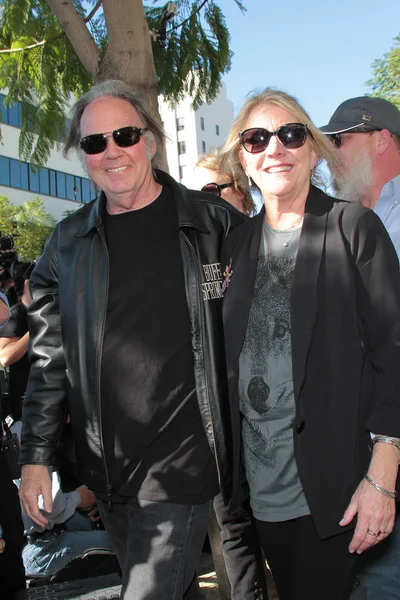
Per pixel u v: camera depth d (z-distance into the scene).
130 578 2.00
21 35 3.82
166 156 2.66
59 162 33.09
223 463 2.09
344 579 1.85
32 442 2.24
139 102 2.27
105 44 4.21
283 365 1.91
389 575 2.09
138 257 2.16
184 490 2.04
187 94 4.32
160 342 2.08
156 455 2.07
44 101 4.01
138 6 3.11
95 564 3.62
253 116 2.04
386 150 2.30
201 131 42.62
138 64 3.13
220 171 2.53
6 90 4.19
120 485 2.11
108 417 2.12
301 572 1.91
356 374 1.79
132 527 2.08
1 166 30.12
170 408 2.06
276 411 1.92
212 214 2.30
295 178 1.95
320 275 1.85
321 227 1.89
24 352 3.73
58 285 2.32
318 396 1.82
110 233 2.23
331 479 1.79
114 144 2.13
